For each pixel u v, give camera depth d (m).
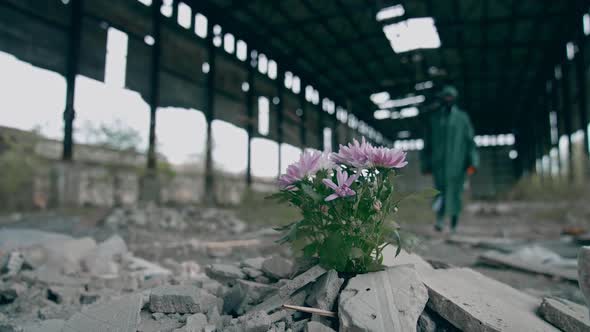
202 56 14.07
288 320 1.69
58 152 9.97
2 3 8.23
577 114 19.59
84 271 3.62
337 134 25.70
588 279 1.48
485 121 35.47
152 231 7.03
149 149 11.13
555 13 15.98
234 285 2.23
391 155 1.76
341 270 1.88
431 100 26.64
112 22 10.55
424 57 21.14
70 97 9.30
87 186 9.84
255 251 5.29
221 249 5.43
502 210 15.18
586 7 15.44
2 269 3.48
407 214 10.18
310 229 1.93
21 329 2.11
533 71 23.14
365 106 29.20
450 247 6.29
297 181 1.86
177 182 12.70
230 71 15.87
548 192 14.77
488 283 2.29
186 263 4.25
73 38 9.47
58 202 9.13
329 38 18.53
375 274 1.81
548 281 3.94
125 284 3.11
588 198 11.98
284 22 16.89
